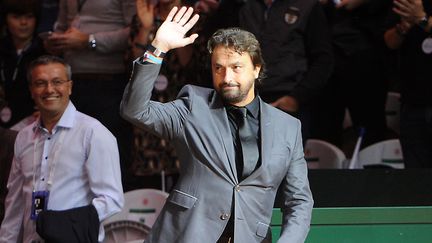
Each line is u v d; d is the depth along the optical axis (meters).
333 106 21.81
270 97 18.61
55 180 14.74
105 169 14.70
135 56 18.50
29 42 20.09
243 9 18.78
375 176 15.02
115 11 19.64
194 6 18.66
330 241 14.87
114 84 19.44
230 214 11.41
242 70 11.38
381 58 21.39
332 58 18.81
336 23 21.55
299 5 18.77
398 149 20.23
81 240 14.20
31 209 14.70
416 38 19.22
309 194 11.93
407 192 15.10
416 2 18.98
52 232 14.09
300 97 18.44
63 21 20.44
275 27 18.66
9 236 15.02
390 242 15.02
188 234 11.28
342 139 22.16
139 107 11.05
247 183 11.45
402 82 19.66
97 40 19.25
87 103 19.38
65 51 19.50
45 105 14.92
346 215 14.89
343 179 14.97
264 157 11.51
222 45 11.40
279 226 14.41
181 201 11.42
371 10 21.17
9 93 19.97
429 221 15.10
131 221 17.25
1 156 16.22
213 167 11.39
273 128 11.73
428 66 19.19
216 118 11.56
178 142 11.55
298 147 11.95
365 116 21.81
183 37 11.16
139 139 18.62
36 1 20.06
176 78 18.33
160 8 18.56
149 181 19.27
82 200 14.77
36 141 15.03
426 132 19.31
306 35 18.81
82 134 14.89
